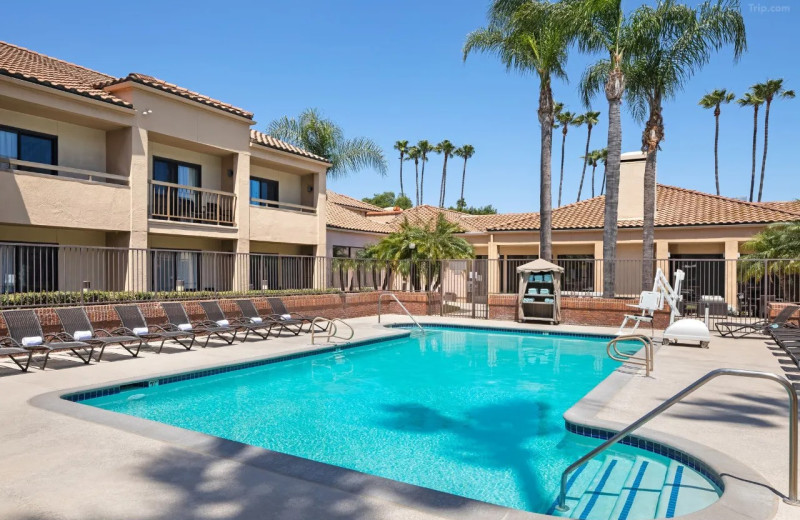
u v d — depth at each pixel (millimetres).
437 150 75250
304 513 3760
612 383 8703
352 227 25406
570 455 6137
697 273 21375
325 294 19000
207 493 4094
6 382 8250
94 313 11664
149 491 4129
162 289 16672
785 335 12539
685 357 11508
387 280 23625
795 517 3770
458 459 6027
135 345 12344
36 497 4023
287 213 20328
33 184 12805
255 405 8445
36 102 12805
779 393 7973
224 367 10117
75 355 10875
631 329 16422
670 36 18359
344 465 5844
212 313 13703
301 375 10828
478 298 24047
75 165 14766
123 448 5121
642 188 24969
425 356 13180
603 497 4875
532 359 12789
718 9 17719
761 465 4914
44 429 5730
